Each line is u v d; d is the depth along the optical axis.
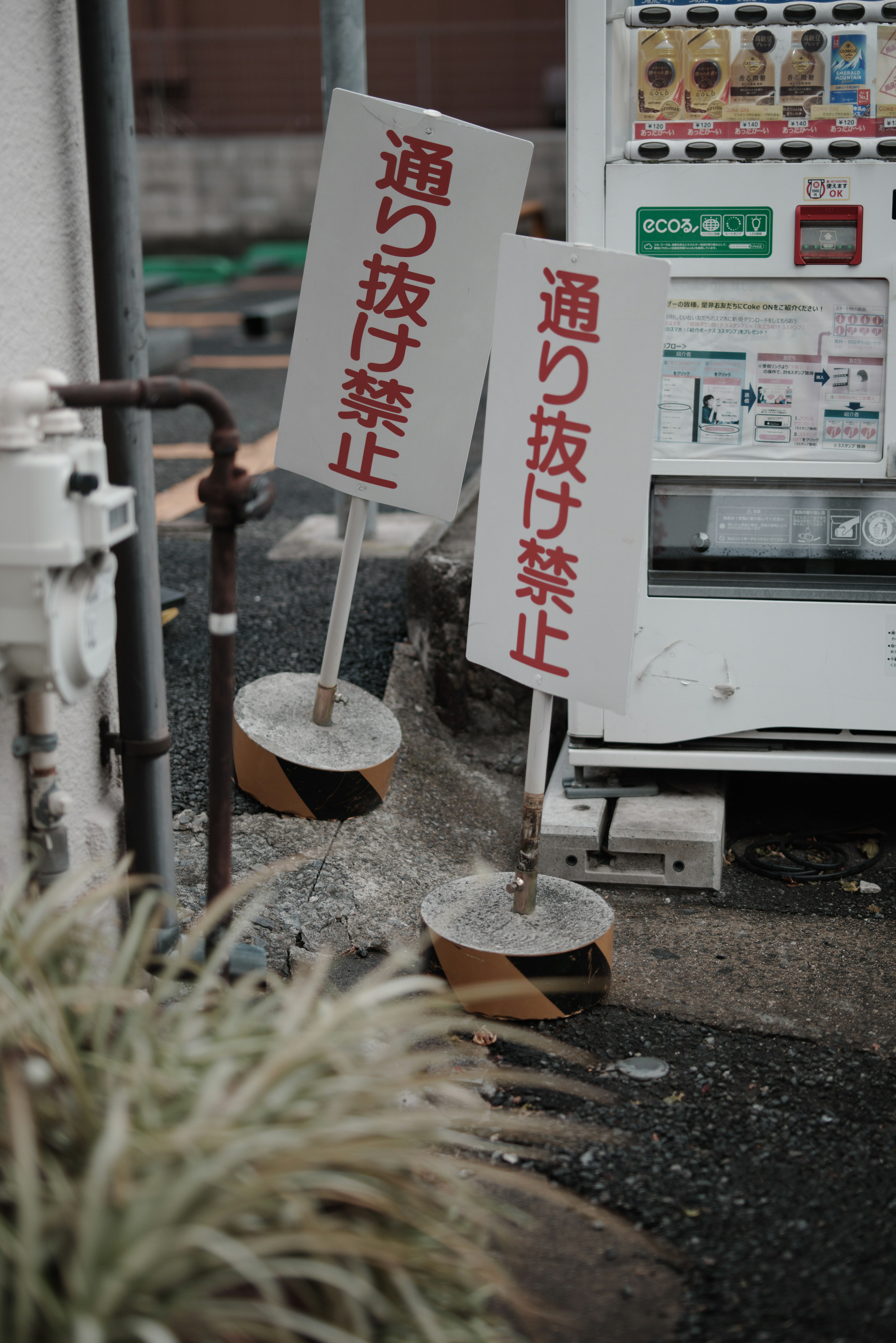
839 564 3.73
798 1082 2.73
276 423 9.20
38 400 2.17
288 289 16.08
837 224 3.46
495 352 2.84
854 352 3.56
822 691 3.73
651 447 2.63
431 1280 1.84
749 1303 2.08
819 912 3.57
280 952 3.19
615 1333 2.02
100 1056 1.90
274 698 3.94
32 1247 1.54
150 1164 1.70
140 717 2.89
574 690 2.81
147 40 16.64
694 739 3.83
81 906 2.12
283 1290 1.80
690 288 3.58
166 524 6.75
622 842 3.63
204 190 17.22
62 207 2.66
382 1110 2.02
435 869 3.63
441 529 4.89
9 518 2.14
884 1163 2.45
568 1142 2.52
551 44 15.39
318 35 16.50
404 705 4.38
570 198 3.56
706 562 3.77
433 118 3.26
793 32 3.40
